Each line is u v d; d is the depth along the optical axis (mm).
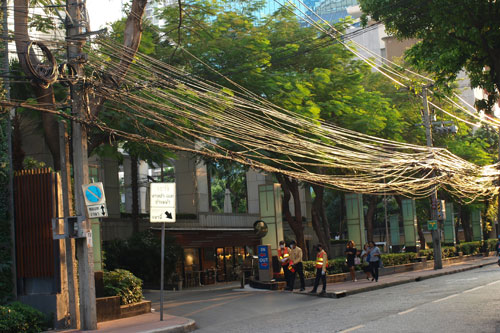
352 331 11898
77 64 13969
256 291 23469
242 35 25172
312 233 48938
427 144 35094
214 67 24281
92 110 14820
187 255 34875
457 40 16406
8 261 14953
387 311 15188
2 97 15125
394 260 34875
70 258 14289
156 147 23484
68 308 14562
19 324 13406
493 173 28641
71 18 14227
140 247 29156
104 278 16703
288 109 23531
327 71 27453
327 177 21625
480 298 16797
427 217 55344
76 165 14312
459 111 46031
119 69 14852
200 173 37500
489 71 17422
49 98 17938
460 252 46188
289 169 26328
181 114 16141
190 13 24219
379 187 24297
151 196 15445
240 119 17359
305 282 24891
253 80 23812
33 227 14992
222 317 16312
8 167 15273
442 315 13594
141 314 16750
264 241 25922
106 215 14164
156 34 24781
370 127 27641
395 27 17828
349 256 27766
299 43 28797
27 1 15984
